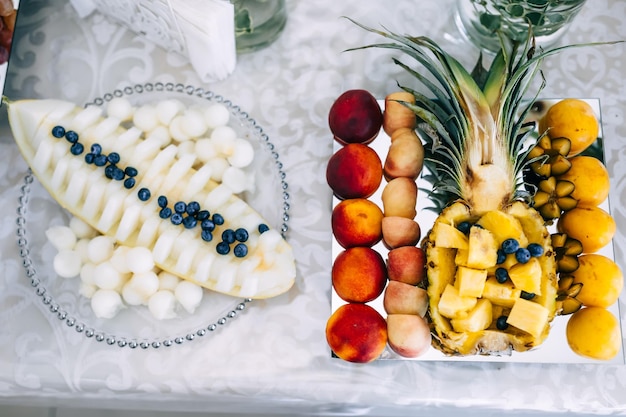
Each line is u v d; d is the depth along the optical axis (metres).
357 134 0.71
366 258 0.67
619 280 0.67
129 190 0.70
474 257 0.62
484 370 0.68
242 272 0.67
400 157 0.70
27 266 0.71
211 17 0.66
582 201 0.70
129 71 0.80
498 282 0.64
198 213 0.69
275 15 0.76
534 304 0.62
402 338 0.65
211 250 0.69
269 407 0.72
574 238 0.69
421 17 0.81
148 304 0.68
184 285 0.68
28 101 0.71
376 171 0.70
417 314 0.66
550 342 0.67
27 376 0.69
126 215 0.68
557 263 0.68
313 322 0.70
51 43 0.81
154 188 0.70
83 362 0.69
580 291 0.67
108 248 0.69
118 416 0.98
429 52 0.79
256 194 0.73
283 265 0.68
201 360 0.69
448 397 0.68
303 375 0.69
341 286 0.68
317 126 0.78
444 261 0.65
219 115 0.72
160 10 0.70
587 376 0.68
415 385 0.68
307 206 0.75
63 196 0.70
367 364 0.69
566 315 0.68
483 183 0.66
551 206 0.69
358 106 0.71
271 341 0.70
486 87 0.65
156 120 0.73
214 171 0.71
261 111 0.78
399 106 0.72
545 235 0.64
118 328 0.69
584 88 0.78
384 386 0.68
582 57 0.79
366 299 0.67
